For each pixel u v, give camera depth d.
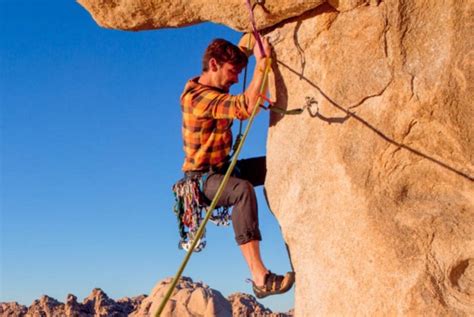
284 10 5.78
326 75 5.71
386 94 5.50
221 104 5.75
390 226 5.27
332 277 5.42
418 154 5.41
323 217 5.57
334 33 5.72
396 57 5.50
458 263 5.13
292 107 5.90
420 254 5.15
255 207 5.81
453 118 5.34
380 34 5.55
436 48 5.42
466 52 5.34
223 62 5.89
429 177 5.39
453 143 5.34
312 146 5.73
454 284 5.12
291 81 5.92
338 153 5.56
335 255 5.44
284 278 5.71
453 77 5.35
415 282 5.07
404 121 5.43
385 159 5.45
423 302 5.02
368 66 5.57
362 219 5.36
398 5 5.51
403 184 5.42
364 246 5.32
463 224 5.20
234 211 5.83
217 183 5.86
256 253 5.79
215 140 5.91
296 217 5.72
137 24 6.21
